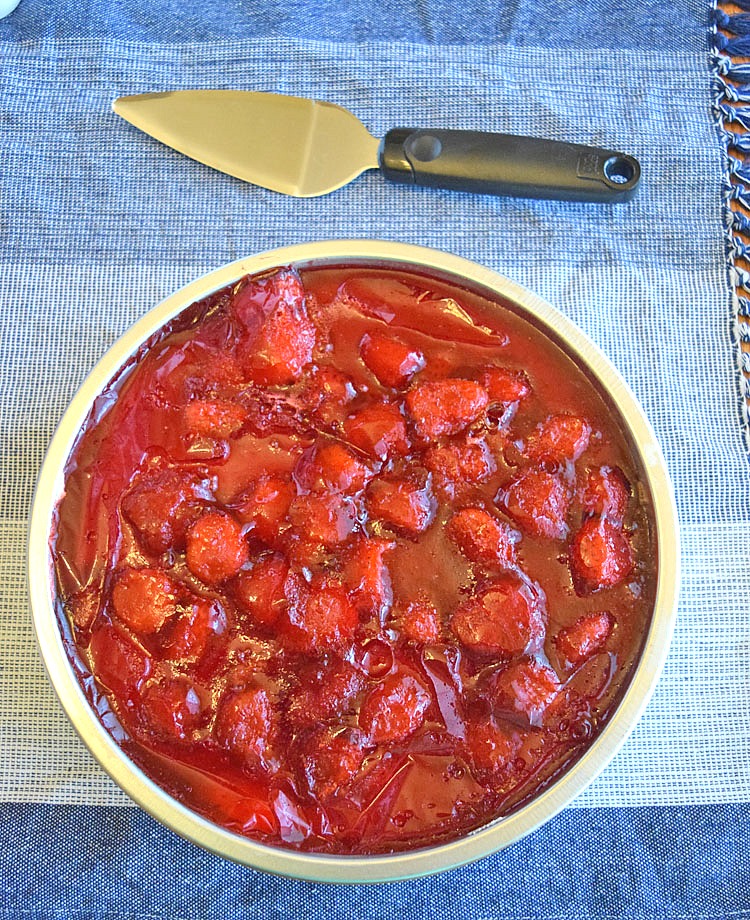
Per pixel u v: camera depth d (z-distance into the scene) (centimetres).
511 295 42
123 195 51
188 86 52
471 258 50
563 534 41
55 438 41
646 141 52
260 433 42
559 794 38
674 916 46
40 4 52
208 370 43
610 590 41
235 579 40
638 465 41
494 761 39
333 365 43
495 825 38
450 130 48
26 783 46
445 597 41
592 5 53
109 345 49
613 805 46
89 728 39
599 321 50
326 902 46
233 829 39
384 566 41
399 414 42
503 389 42
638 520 42
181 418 42
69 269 50
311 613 39
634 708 39
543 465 42
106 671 40
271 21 52
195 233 50
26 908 45
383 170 49
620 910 46
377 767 39
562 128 52
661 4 53
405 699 39
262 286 42
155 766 40
